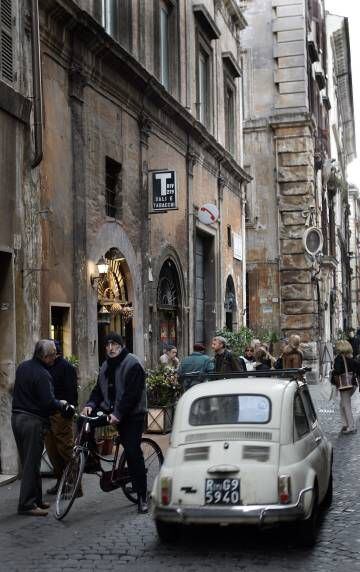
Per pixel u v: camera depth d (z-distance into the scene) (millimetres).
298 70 31891
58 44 12320
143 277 16125
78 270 12617
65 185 12398
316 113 36875
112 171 15070
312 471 6746
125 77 15141
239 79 26844
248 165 32125
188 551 6547
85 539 6980
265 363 15992
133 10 16391
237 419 6926
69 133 12656
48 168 11758
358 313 79562
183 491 6418
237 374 8250
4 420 10180
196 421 7027
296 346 15156
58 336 12234
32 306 10828
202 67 22422
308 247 30547
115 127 14797
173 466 6621
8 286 10320
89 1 13984
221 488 6332
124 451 8250
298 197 31578
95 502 8609
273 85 32125
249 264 31875
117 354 8203
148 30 17344
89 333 12984
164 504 6469
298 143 31609
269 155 31938
